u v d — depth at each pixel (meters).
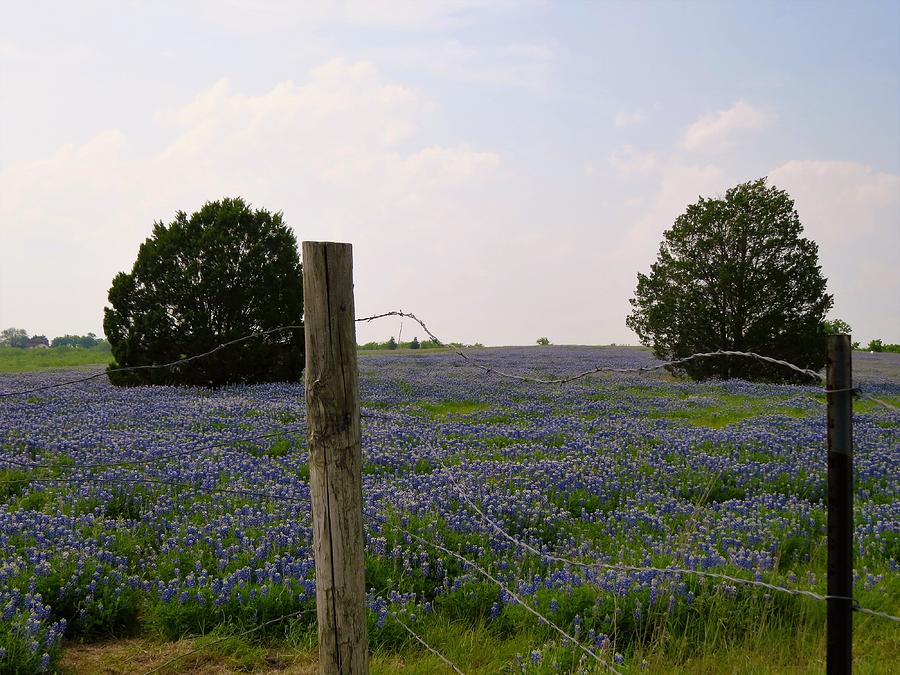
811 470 13.35
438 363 49.56
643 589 7.06
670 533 9.41
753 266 36.38
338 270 4.70
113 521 9.16
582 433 17.69
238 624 6.80
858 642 6.39
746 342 36.84
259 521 9.40
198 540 8.64
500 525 9.54
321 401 4.72
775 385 33.72
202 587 7.31
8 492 10.84
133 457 12.79
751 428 19.25
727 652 6.09
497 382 34.06
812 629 6.58
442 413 23.75
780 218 36.66
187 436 15.34
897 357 58.62
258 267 28.42
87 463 11.95
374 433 16.38
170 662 6.23
